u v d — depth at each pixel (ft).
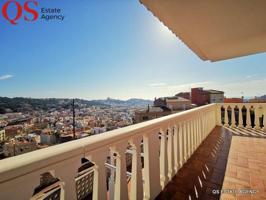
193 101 66.80
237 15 7.43
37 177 2.49
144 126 5.47
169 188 6.95
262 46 11.66
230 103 20.62
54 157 2.68
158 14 7.33
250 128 19.31
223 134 16.85
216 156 10.62
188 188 6.95
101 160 3.78
